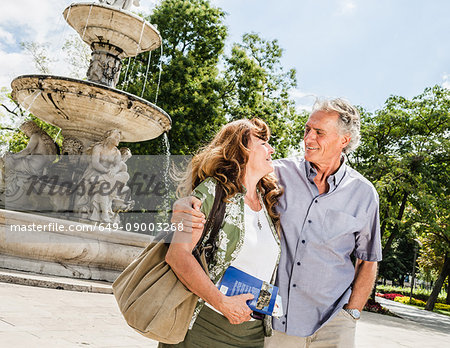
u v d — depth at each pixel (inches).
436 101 852.0
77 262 307.6
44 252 289.6
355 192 102.4
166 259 64.8
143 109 394.6
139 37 443.8
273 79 1100.5
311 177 101.9
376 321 530.9
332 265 98.1
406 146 824.3
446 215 765.9
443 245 1039.0
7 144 975.6
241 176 75.2
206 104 902.4
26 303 185.0
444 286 2263.8
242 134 75.0
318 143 98.4
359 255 104.8
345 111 98.1
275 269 80.4
